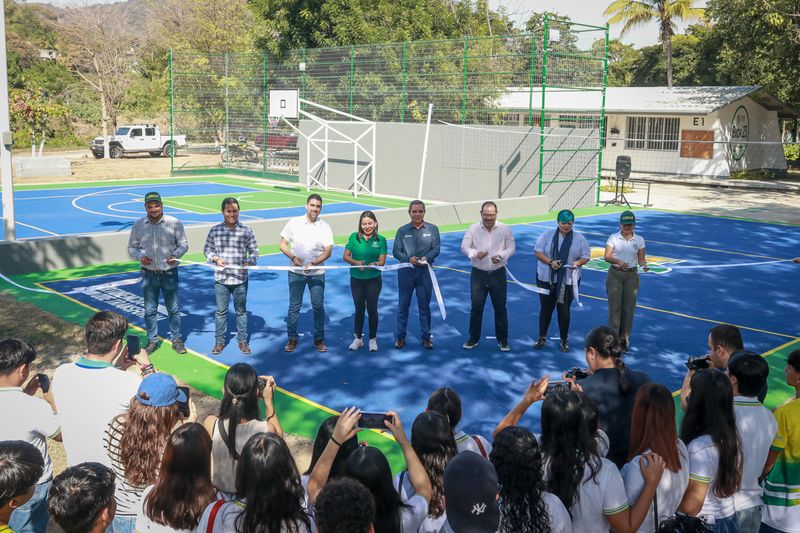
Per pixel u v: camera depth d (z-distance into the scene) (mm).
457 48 27688
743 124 35875
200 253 16109
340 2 34844
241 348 9500
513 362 9312
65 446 4355
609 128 37781
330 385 8414
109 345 4414
